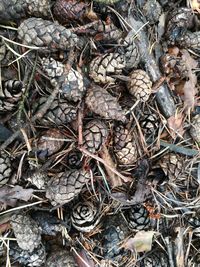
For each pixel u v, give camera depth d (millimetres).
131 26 226
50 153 213
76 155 217
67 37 199
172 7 240
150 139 235
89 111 213
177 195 248
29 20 198
